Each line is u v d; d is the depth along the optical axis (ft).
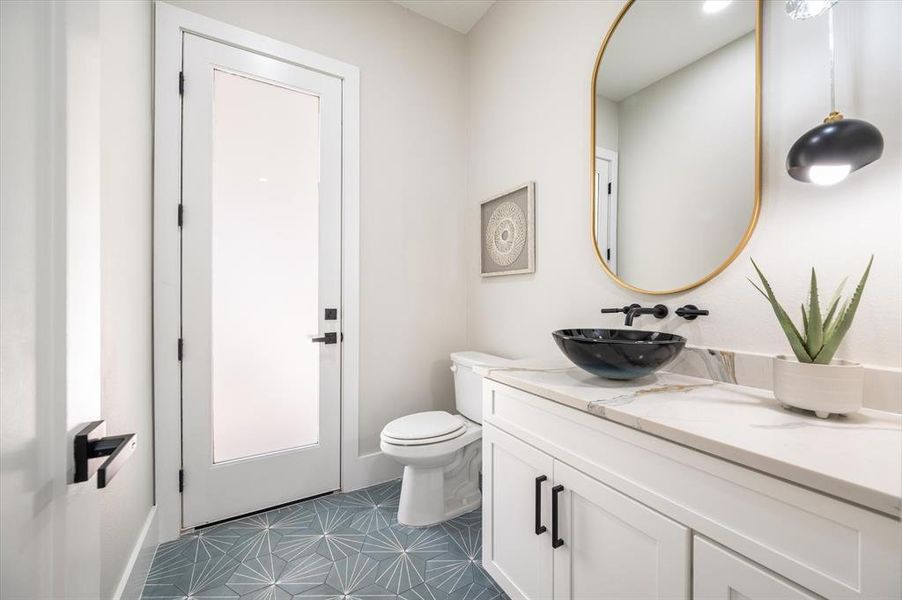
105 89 3.43
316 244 6.32
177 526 5.16
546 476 3.46
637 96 4.52
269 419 5.97
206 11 5.41
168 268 5.15
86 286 1.62
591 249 5.14
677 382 3.69
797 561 1.87
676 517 2.41
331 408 6.40
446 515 5.65
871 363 2.81
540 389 3.51
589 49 5.17
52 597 1.42
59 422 1.45
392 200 6.98
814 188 3.13
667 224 4.22
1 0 1.20
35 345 1.34
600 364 3.40
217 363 5.62
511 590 3.92
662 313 4.20
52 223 1.42
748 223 3.53
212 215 5.52
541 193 5.96
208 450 5.43
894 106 2.72
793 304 3.24
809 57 3.15
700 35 3.92
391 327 6.97
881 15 2.77
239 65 5.66
